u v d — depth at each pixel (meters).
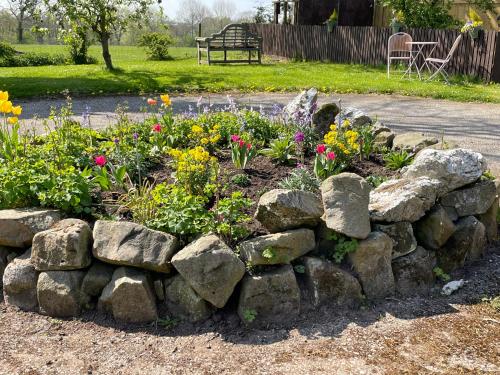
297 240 3.48
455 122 8.88
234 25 18.31
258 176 4.62
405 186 3.88
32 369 2.94
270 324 3.34
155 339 3.21
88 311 3.47
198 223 3.55
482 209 4.15
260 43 18.66
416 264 3.76
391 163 4.74
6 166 4.18
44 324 3.39
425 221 3.92
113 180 4.40
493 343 3.17
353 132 4.80
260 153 5.14
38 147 4.75
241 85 12.72
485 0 16.53
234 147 4.75
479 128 8.38
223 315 3.37
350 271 3.59
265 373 2.88
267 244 3.37
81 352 3.10
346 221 3.51
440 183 3.96
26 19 44.59
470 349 3.11
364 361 2.99
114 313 3.38
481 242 4.14
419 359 3.01
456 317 3.45
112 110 9.91
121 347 3.14
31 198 3.91
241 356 3.04
